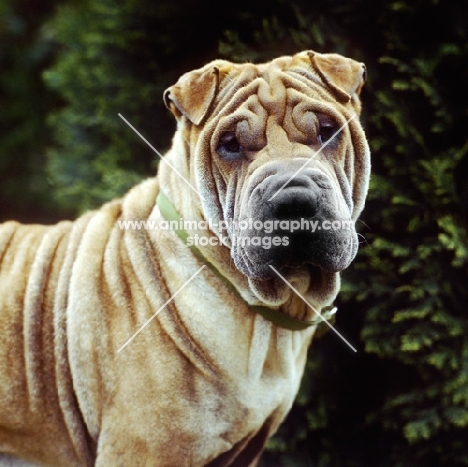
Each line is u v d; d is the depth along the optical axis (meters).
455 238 5.58
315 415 6.27
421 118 5.93
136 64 7.06
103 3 7.17
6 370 4.28
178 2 6.79
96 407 4.17
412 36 5.95
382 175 5.95
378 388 6.37
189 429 4.03
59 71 7.87
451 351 5.72
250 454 4.43
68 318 4.22
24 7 11.92
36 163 11.00
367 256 6.00
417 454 6.09
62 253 4.46
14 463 4.46
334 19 6.15
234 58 6.20
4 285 4.40
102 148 7.58
